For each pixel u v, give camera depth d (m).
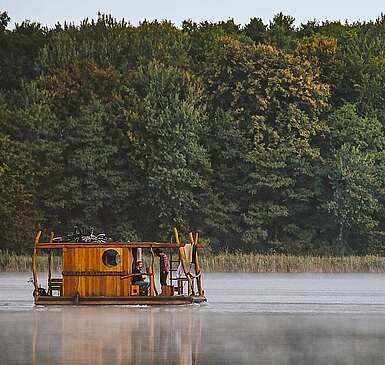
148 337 73.38
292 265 170.12
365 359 63.38
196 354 65.50
